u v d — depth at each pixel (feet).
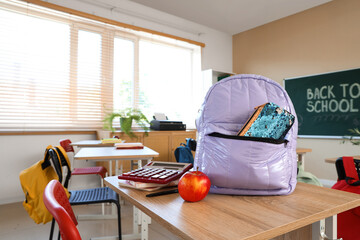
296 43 13.64
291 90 13.74
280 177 2.31
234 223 1.72
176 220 1.77
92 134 11.40
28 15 10.11
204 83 15.03
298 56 13.53
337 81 11.98
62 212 1.62
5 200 9.41
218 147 2.39
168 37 13.69
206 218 1.81
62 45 10.97
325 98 12.36
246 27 15.64
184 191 2.15
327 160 6.95
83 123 11.34
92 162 11.33
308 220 1.85
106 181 3.01
